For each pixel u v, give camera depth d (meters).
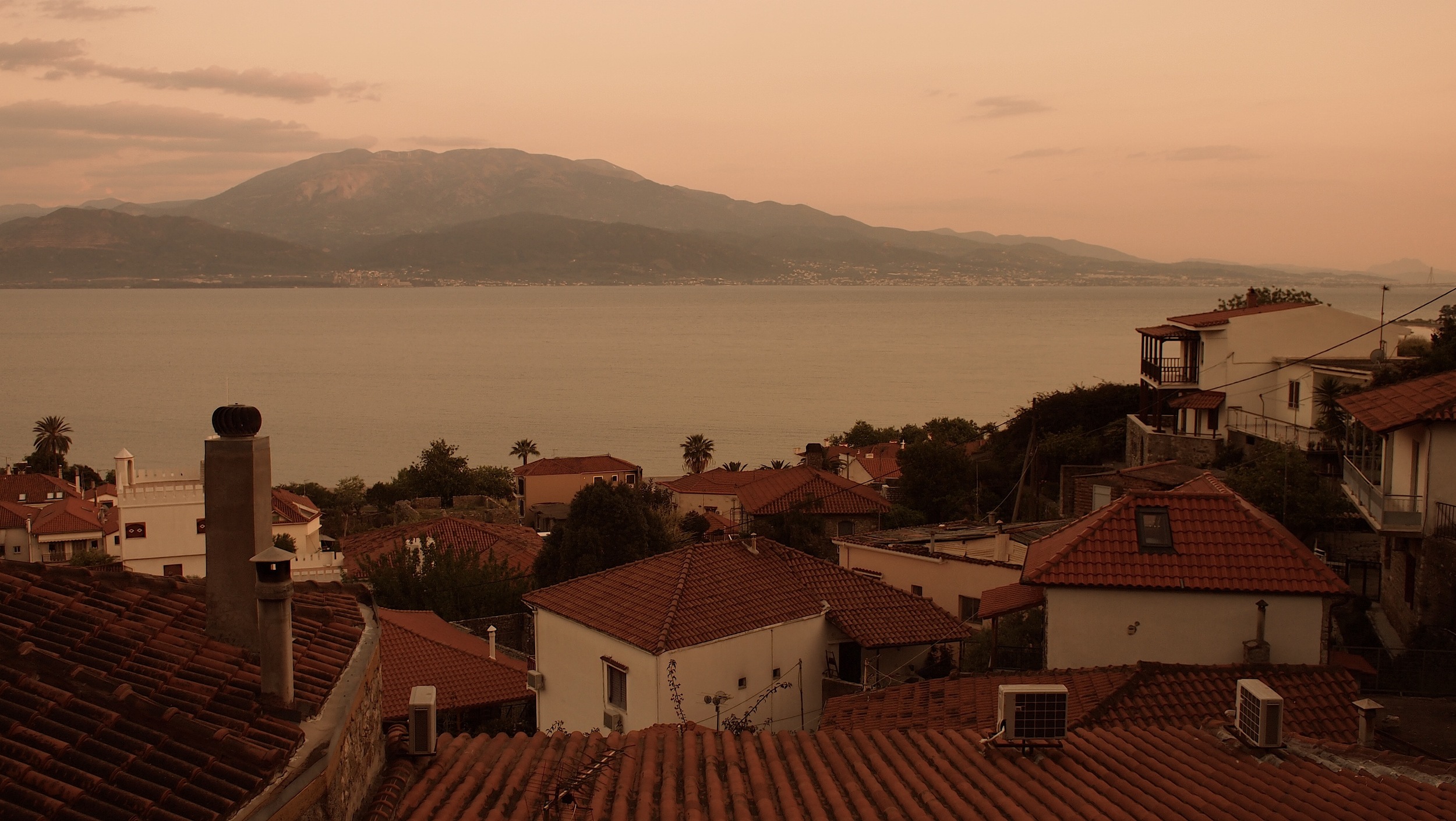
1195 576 22.27
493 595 48.22
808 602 27.78
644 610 26.12
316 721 9.10
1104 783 12.94
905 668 28.05
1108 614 22.48
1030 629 28.00
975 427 116.06
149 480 56.84
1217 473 48.00
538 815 11.13
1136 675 19.45
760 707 26.11
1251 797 12.45
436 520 72.50
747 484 75.94
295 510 78.75
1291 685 19.55
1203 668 19.89
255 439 10.20
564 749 13.48
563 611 27.39
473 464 154.75
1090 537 23.36
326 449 166.50
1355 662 24.91
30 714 7.61
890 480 91.44
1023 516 61.41
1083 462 68.31
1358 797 12.33
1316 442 49.25
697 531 71.88
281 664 8.90
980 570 35.00
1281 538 23.09
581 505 54.47
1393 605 32.69
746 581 27.97
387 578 47.56
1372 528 39.12
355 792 9.77
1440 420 28.56
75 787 6.93
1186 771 13.39
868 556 39.03
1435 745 21.44
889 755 13.83
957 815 11.77
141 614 10.07
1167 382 61.94
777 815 11.78
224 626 10.07
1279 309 59.22
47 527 79.25
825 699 27.47
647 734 14.41
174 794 7.23
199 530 56.06
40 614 9.34
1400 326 65.62
